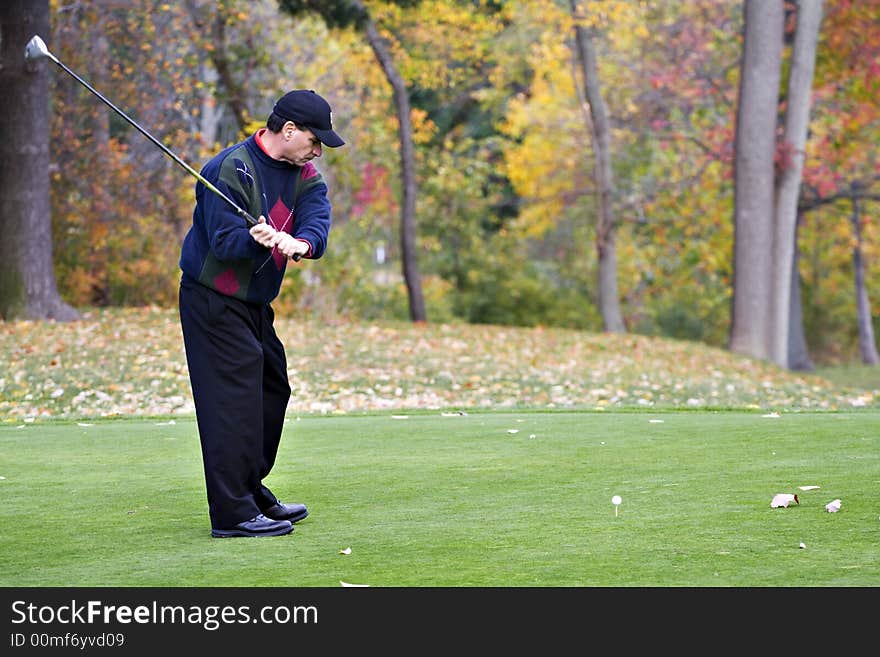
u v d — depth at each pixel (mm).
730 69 73938
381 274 93438
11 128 46344
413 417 22688
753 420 20672
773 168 55812
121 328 44031
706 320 99500
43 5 46281
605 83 80250
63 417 26500
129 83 58906
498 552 10570
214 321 12148
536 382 37625
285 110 12297
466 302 90812
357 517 12484
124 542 11500
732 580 9492
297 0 55375
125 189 58656
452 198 87938
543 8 69000
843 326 100312
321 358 40125
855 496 12781
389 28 69750
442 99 88875
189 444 19062
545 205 87188
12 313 46406
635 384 37812
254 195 12250
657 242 84438
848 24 63625
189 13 60188
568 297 94875
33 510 13211
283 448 17969
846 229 88688
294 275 57000
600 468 15336
